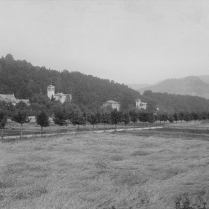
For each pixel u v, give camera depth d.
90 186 21.62
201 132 71.38
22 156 32.91
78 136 56.41
